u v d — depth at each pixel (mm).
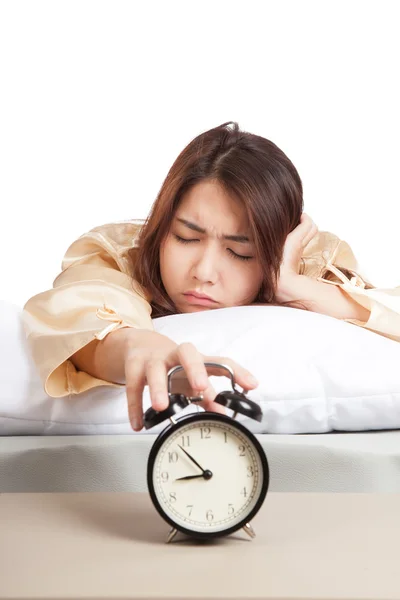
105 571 1002
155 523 1220
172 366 1207
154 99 3406
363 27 3410
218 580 971
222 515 1126
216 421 1135
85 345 1590
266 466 1134
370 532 1174
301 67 3420
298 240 2209
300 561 1042
